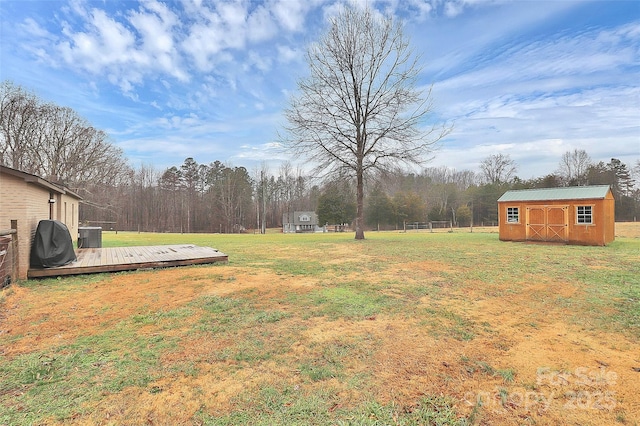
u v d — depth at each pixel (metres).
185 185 51.31
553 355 2.97
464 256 9.55
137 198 48.44
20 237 6.28
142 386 2.44
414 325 3.80
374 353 3.03
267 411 2.13
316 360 2.88
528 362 2.83
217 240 17.42
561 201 14.16
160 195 49.72
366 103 16.78
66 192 13.54
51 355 2.98
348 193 18.69
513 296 5.09
